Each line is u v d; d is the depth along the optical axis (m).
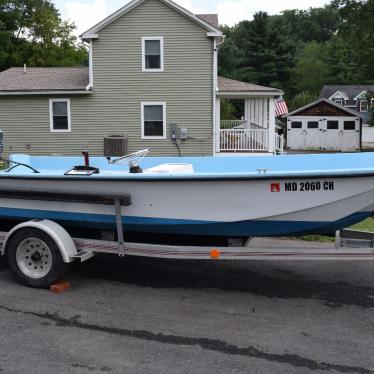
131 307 4.52
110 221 5.01
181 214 4.84
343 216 4.64
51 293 4.86
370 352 3.68
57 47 38.62
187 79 19.30
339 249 4.64
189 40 19.09
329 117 42.06
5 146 19.97
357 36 30.34
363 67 31.98
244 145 19.73
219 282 5.28
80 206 5.05
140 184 4.79
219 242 5.11
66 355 3.58
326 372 3.38
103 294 4.86
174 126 19.47
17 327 4.05
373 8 29.19
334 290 5.05
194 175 4.61
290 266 5.86
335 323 4.21
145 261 6.03
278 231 4.87
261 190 4.61
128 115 19.62
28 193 5.09
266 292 4.98
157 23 19.06
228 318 4.29
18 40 37.78
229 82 20.83
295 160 6.08
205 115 19.42
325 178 4.47
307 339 3.88
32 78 20.75
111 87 19.50
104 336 3.90
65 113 19.77
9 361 3.48
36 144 19.97
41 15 38.47
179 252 4.87
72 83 20.03
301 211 4.64
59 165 6.92
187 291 4.99
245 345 3.77
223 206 4.73
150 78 19.38
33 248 4.98
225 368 3.41
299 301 4.73
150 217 4.92
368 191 4.47
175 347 3.72
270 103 19.81
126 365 3.44
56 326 4.08
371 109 44.50
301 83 74.00
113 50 19.30
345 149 41.97
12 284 5.11
